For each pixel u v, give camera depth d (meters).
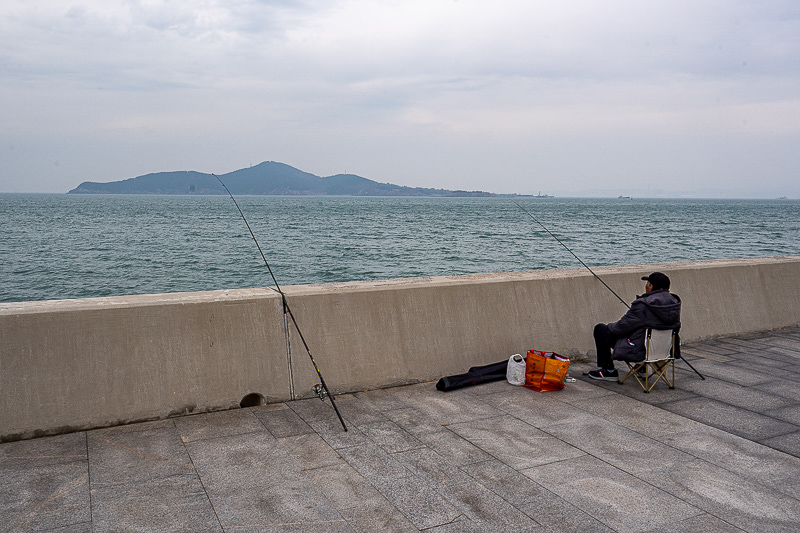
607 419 4.64
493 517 3.15
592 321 6.55
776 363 6.33
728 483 3.61
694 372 5.97
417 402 4.99
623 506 3.30
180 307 4.67
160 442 4.07
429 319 5.66
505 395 5.20
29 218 73.94
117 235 50.19
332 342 5.20
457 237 51.38
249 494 3.35
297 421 4.51
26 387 4.11
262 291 5.20
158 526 2.99
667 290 5.33
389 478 3.58
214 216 88.75
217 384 4.71
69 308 4.32
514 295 6.16
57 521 3.02
